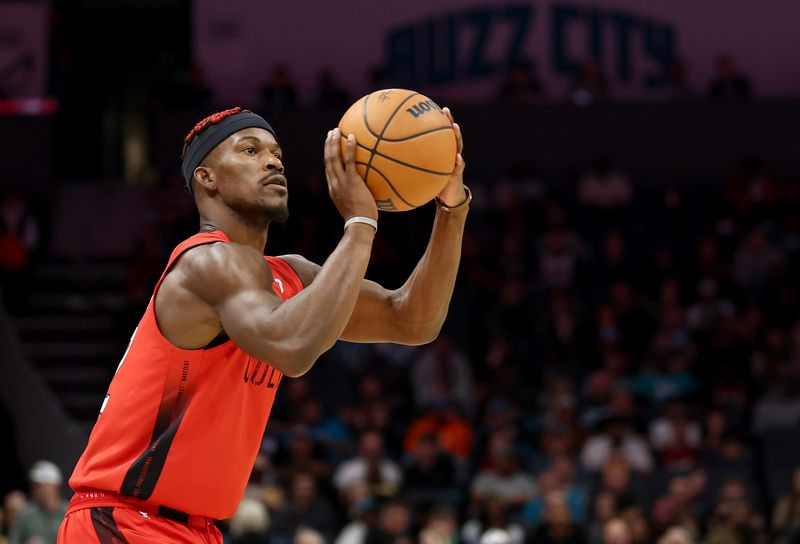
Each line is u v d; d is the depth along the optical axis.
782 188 23.45
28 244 22.55
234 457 4.70
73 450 17.19
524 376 18.45
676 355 18.20
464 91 25.62
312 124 23.78
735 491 14.45
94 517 4.61
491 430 16.52
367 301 5.22
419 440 15.92
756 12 25.72
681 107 24.45
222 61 25.58
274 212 4.72
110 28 28.02
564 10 25.66
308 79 25.62
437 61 25.66
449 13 25.66
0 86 24.92
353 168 4.61
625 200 23.19
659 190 24.19
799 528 13.99
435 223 5.19
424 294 5.19
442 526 13.83
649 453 16.12
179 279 4.52
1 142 24.42
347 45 25.70
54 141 24.69
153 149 25.31
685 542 12.99
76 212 24.38
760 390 17.72
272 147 4.81
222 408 4.61
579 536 13.67
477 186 23.42
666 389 17.72
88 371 20.38
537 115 24.30
